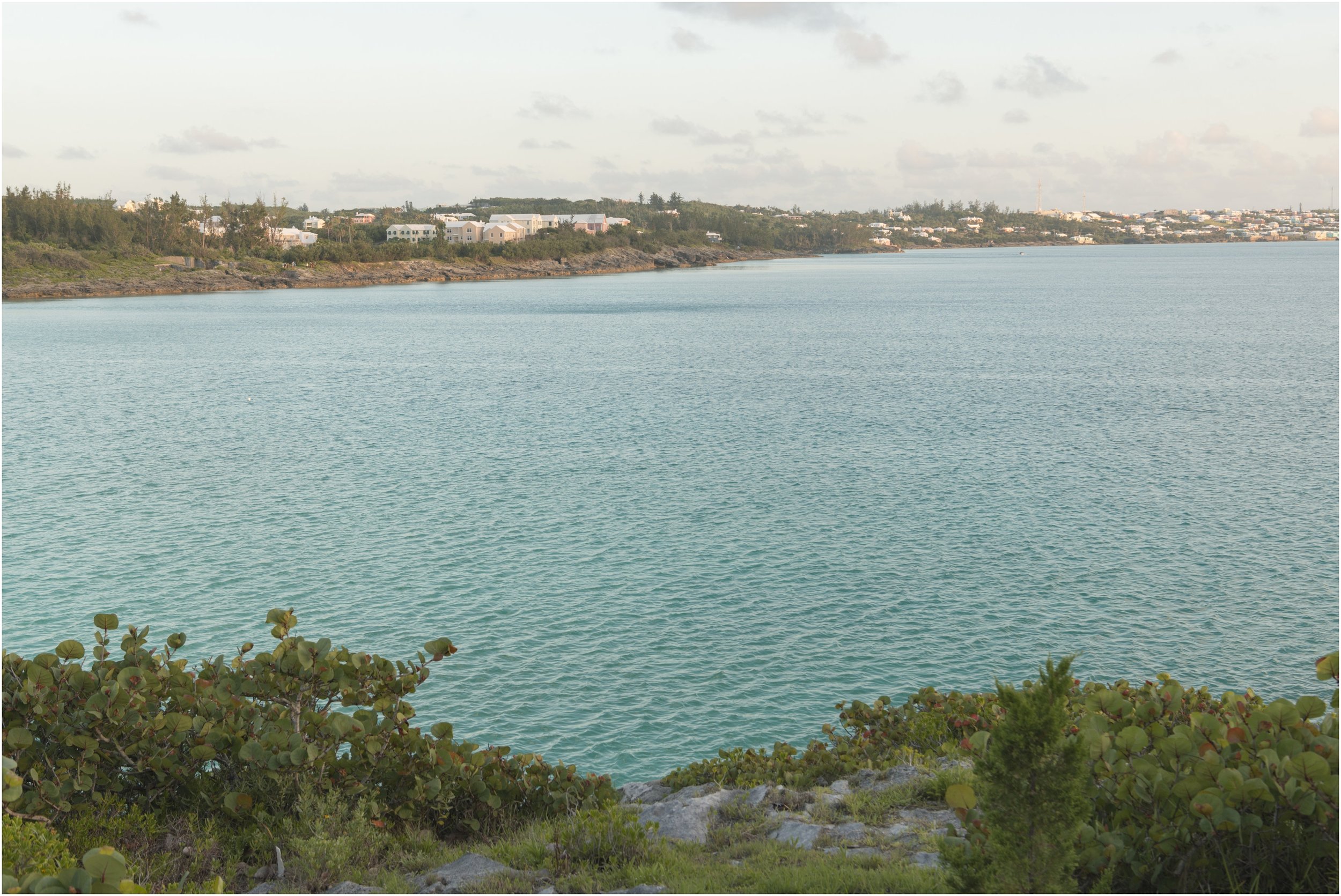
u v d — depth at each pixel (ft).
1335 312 495.00
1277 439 191.21
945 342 384.06
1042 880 25.36
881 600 105.29
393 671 46.29
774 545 124.47
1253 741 32.48
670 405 241.35
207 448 193.88
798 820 40.45
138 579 113.80
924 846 35.68
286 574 115.14
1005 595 106.42
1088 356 330.75
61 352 378.32
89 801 40.78
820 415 223.51
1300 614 100.83
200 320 523.70
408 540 127.95
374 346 395.55
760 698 83.76
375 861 39.09
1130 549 122.31
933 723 53.11
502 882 34.76
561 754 75.15
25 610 104.17
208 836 39.24
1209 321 451.53
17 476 169.27
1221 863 30.35
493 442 196.65
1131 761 32.14
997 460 173.68
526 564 117.91
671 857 36.52
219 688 43.55
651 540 126.93
